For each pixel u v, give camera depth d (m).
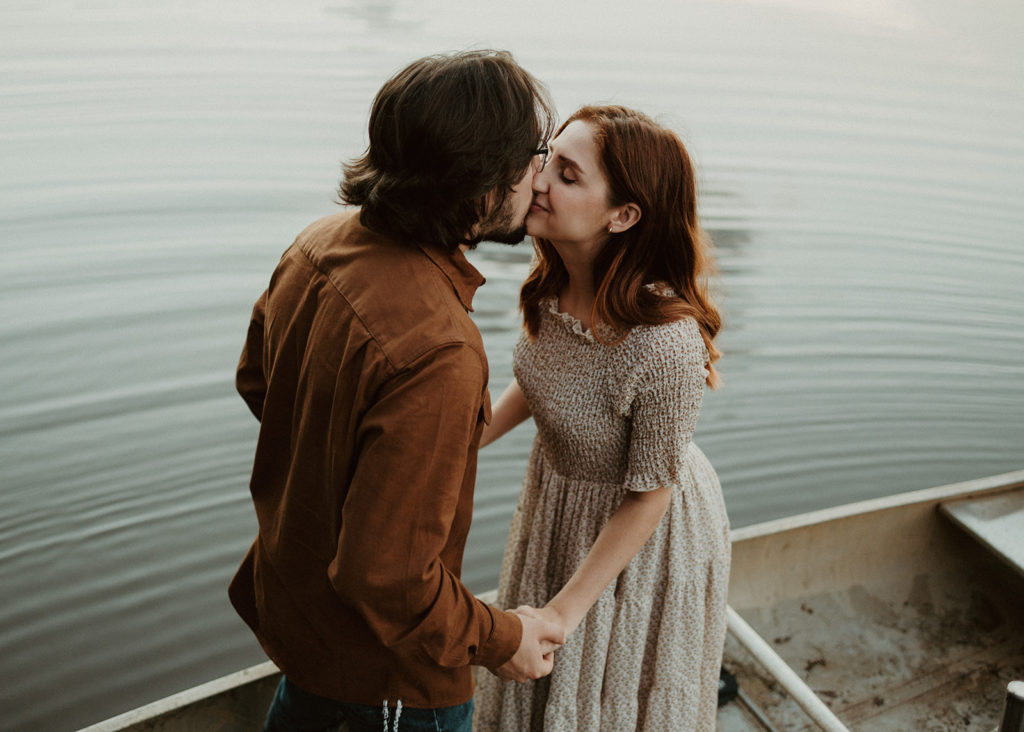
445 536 0.99
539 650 1.20
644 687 1.48
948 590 2.35
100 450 3.69
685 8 12.16
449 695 1.16
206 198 5.57
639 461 1.26
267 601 1.16
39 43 8.34
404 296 0.97
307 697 1.22
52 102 6.97
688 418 1.23
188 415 3.90
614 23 10.87
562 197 1.16
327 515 1.06
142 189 5.66
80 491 3.49
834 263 5.83
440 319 0.96
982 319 5.35
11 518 3.35
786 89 9.26
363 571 0.95
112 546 3.31
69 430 3.76
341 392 0.98
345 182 1.02
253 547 1.27
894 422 4.40
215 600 3.14
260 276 4.84
